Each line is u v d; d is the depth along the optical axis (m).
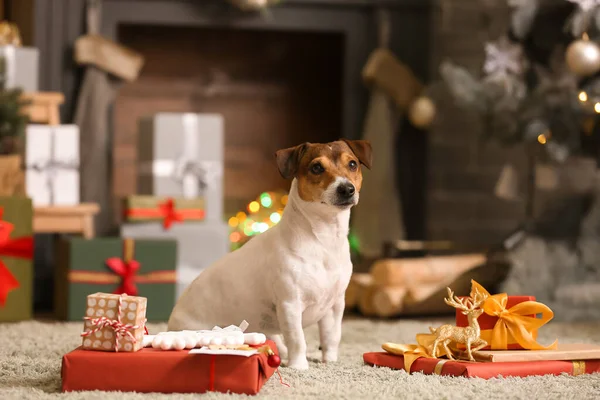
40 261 3.05
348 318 2.79
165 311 2.62
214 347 1.57
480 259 2.89
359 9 3.37
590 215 2.91
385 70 3.27
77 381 1.55
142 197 2.73
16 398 1.51
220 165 2.84
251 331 1.83
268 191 3.66
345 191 1.71
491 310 1.79
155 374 1.55
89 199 3.10
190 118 2.81
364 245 3.28
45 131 2.72
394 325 2.58
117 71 3.12
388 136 3.31
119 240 2.59
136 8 3.22
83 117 3.10
